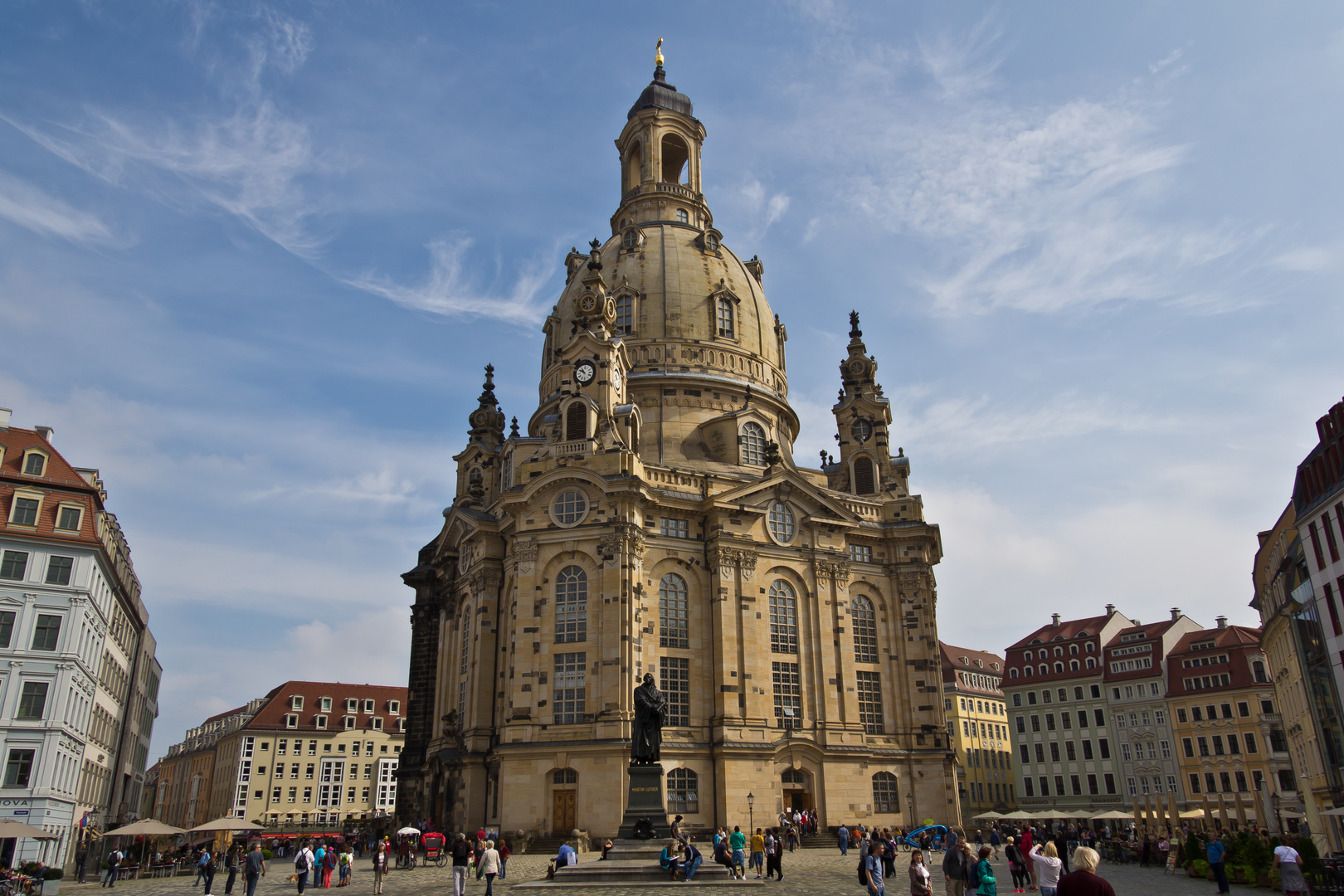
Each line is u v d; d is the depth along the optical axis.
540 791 69.94
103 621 77.62
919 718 83.56
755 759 74.62
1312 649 63.28
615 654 72.06
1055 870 27.67
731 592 79.06
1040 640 137.50
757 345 100.19
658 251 100.56
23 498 68.12
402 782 92.38
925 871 29.28
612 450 78.50
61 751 66.44
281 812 133.12
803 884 44.88
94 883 61.72
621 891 41.94
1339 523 55.81
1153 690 123.31
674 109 118.75
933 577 88.56
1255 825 57.12
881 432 99.75
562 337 102.75
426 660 97.00
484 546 81.94
